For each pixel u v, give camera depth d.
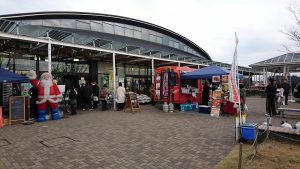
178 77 14.45
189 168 4.55
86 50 14.05
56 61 16.16
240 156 4.06
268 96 11.32
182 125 8.85
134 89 21.08
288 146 5.95
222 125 8.85
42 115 9.95
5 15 17.75
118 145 6.14
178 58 20.94
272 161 4.88
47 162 4.91
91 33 22.66
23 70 14.40
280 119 10.22
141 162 4.90
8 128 8.41
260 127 6.69
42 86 10.15
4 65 13.69
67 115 11.62
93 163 4.85
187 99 15.04
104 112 12.82
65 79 16.56
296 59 21.22
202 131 7.77
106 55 16.00
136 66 21.52
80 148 5.88
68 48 13.37
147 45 27.17
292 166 4.62
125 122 9.52
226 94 12.00
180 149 5.77
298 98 20.84
